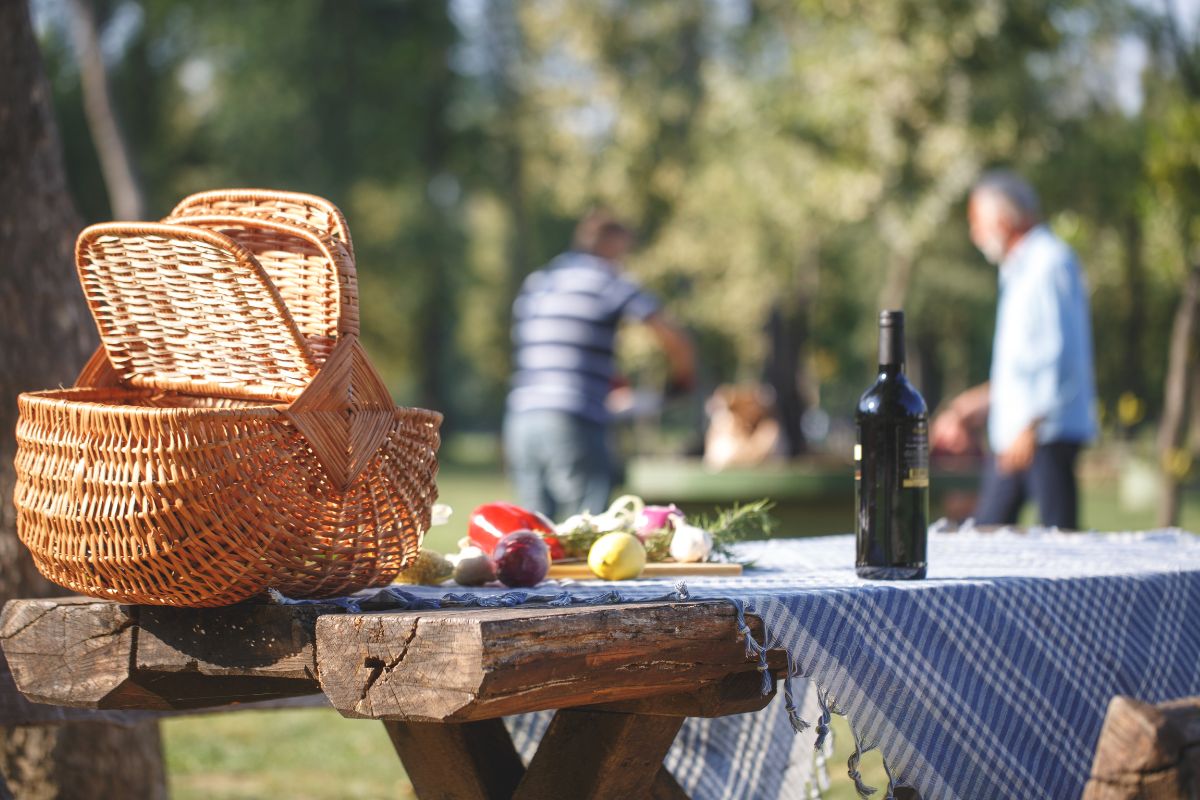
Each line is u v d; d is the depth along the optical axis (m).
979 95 18.62
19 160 3.63
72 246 3.73
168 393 2.50
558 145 29.89
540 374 7.09
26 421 2.22
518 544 2.48
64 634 2.28
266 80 30.80
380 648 1.90
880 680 2.20
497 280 41.78
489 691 1.79
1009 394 6.12
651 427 31.70
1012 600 2.46
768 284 24.77
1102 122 20.00
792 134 19.88
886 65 18.42
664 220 28.20
